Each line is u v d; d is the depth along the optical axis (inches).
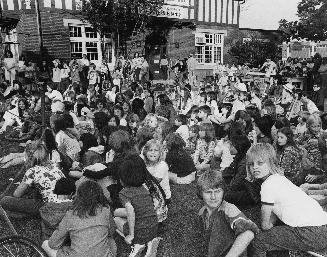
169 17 768.9
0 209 156.9
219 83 708.7
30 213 171.3
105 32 673.6
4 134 344.2
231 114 327.9
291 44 867.4
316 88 537.6
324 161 207.2
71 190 149.2
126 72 674.8
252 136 240.8
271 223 131.5
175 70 751.7
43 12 621.6
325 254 124.5
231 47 911.7
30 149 179.0
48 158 176.4
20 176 230.2
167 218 178.4
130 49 738.2
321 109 526.0
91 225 119.6
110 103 375.2
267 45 903.1
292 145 188.9
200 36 850.1
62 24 644.1
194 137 276.8
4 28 644.7
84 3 619.8
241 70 800.3
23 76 529.3
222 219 122.5
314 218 124.6
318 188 183.5
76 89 561.0
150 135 226.1
